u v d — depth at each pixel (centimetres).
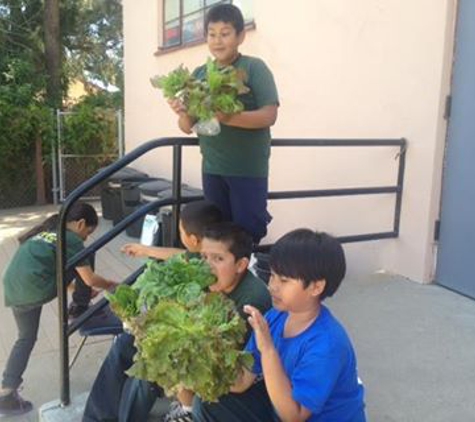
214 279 181
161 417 229
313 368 156
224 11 257
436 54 376
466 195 366
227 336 152
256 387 185
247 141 265
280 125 559
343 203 477
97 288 321
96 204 1082
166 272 171
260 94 258
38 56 1288
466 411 234
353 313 336
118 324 294
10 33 1255
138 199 725
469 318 328
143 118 951
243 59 265
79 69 1564
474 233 360
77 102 1298
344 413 164
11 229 856
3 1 1256
